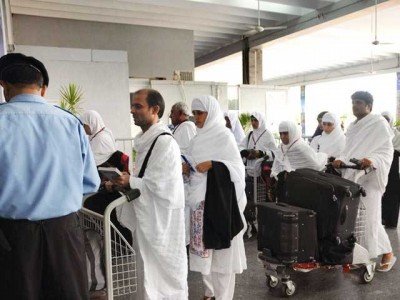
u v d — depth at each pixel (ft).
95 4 24.72
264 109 33.94
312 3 25.22
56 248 4.49
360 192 8.72
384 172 9.49
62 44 29.40
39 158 4.41
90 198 7.50
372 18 28.48
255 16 27.96
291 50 40.91
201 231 7.43
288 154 11.57
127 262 6.41
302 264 8.61
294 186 9.32
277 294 8.91
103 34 30.55
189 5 25.39
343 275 9.88
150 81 28.07
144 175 6.30
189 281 9.61
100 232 6.55
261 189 13.43
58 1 24.04
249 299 8.69
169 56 32.73
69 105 18.99
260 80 35.88
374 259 10.52
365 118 9.87
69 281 4.58
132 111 6.56
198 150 7.81
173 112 12.07
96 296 6.48
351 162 9.53
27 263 4.33
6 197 4.25
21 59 4.74
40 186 4.40
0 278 4.33
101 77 21.27
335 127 13.97
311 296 8.77
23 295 4.32
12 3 24.43
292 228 8.30
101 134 10.52
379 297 8.67
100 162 9.93
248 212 12.81
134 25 31.40
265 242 8.87
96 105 21.21
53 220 4.49
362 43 37.19
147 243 6.23
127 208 6.57
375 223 9.61
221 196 7.38
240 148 15.55
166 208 6.24
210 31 33.24
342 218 8.56
